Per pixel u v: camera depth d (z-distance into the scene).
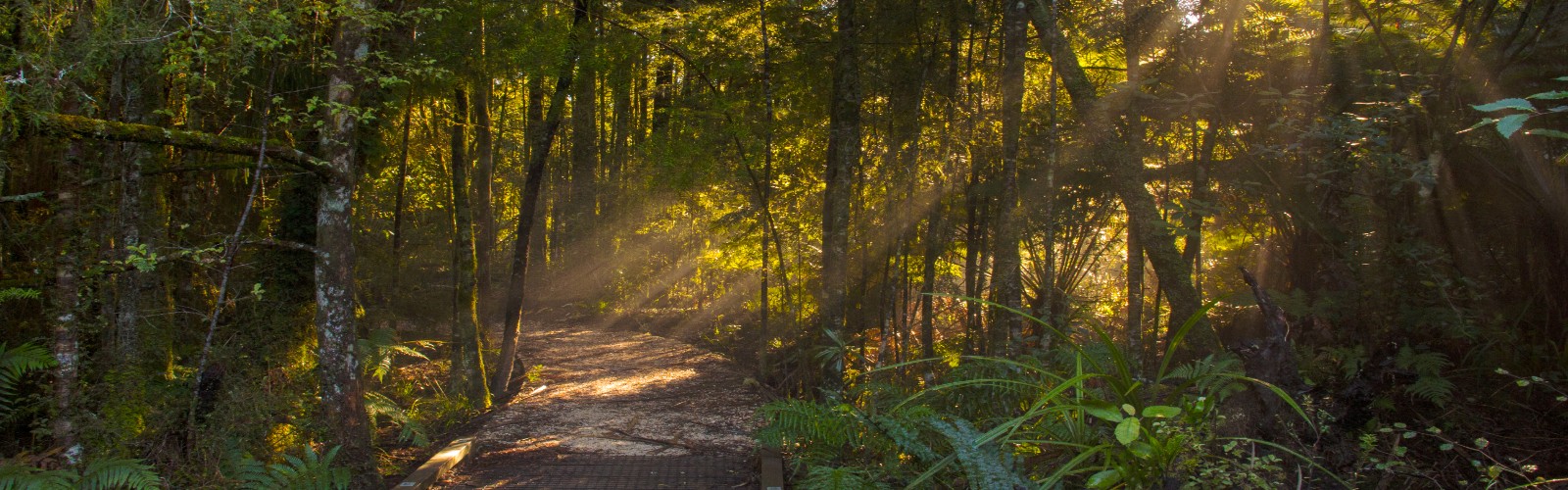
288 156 4.89
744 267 11.33
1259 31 6.75
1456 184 5.79
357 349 5.30
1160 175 7.12
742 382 9.64
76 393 4.62
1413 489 4.19
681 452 6.67
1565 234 5.22
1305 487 4.06
